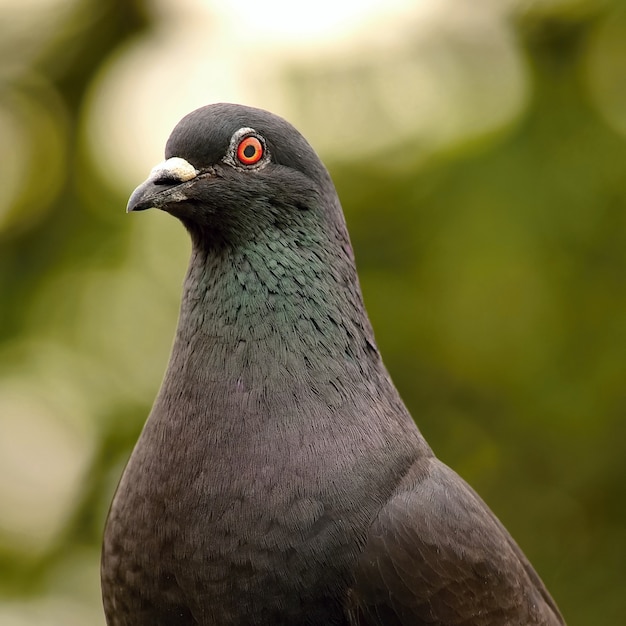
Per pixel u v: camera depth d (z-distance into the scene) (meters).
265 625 6.46
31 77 14.05
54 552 12.53
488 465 13.15
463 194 12.74
